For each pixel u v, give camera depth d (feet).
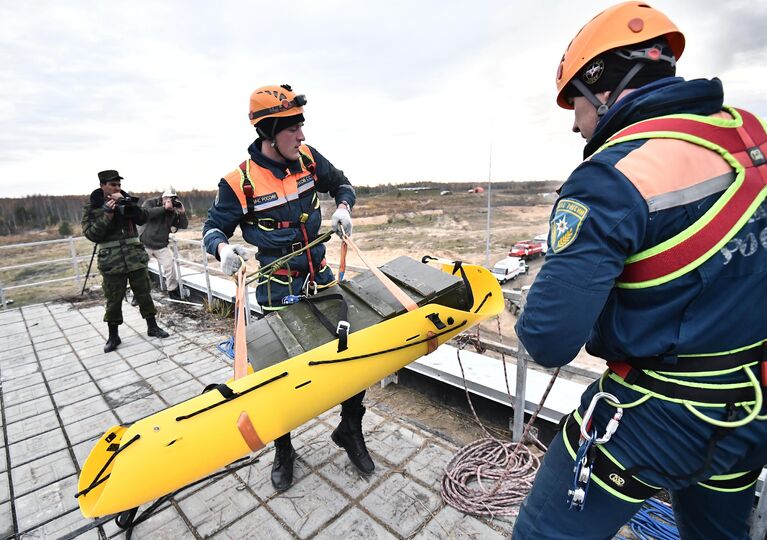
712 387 3.01
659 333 3.06
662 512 6.45
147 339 15.83
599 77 3.39
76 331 17.30
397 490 7.41
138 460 4.47
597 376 6.70
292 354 5.67
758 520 5.45
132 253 14.74
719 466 3.15
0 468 8.73
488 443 8.17
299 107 6.64
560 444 3.83
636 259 2.97
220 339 15.53
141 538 6.68
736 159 2.85
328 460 8.25
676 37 3.43
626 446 3.32
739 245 2.81
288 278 7.18
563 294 2.95
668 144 2.92
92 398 11.55
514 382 9.14
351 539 6.47
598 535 3.65
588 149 3.59
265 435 5.04
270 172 6.94
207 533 6.71
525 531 3.94
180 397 11.48
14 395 11.84
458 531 6.54
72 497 7.83
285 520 6.88
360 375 5.57
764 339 3.04
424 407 10.17
